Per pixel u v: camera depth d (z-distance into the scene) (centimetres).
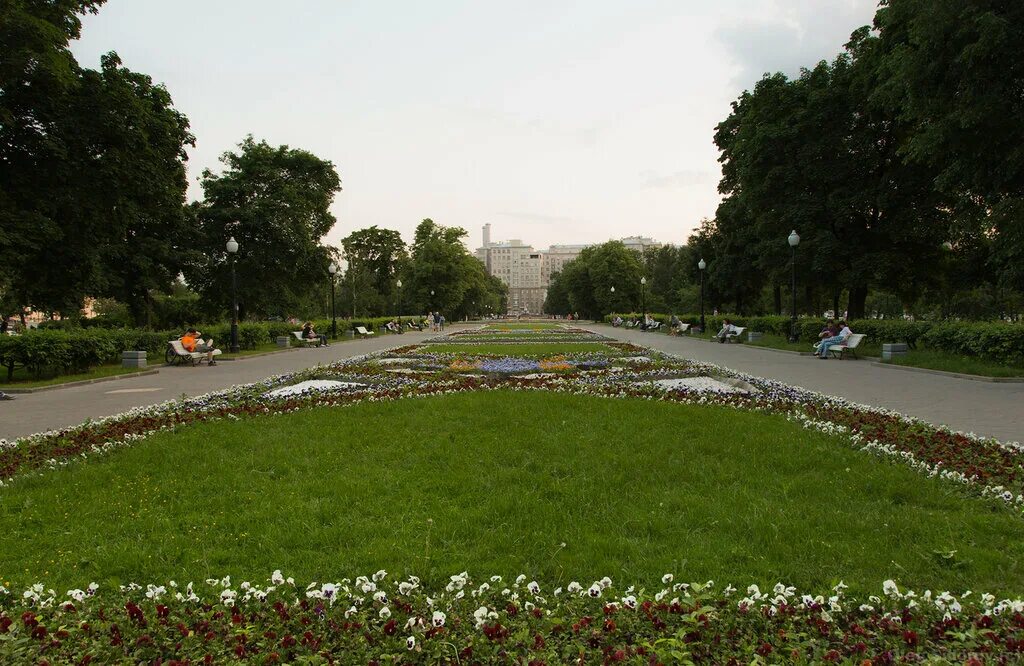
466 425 789
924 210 2927
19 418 1056
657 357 1912
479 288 9212
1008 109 1808
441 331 5031
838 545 422
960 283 3409
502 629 295
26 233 2042
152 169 2388
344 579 374
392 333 4806
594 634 292
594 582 369
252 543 439
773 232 3316
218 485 571
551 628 300
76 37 2147
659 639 275
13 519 495
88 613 325
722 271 4450
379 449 684
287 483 574
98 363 1842
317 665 270
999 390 1252
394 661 274
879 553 413
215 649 285
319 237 4672
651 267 10675
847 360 2052
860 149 3027
